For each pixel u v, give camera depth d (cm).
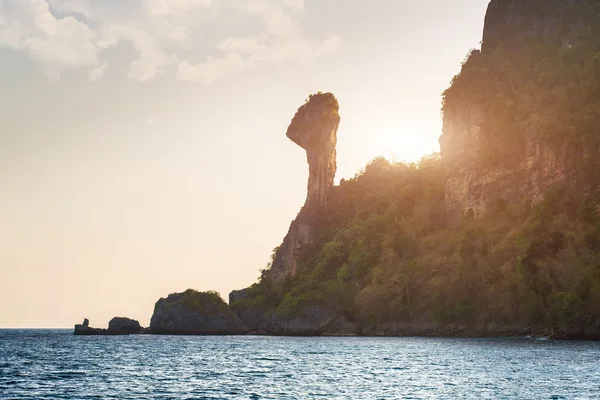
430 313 15350
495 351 8981
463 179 18662
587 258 12781
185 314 19875
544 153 15800
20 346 12875
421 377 5819
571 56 18162
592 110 15462
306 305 18562
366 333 17012
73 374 6462
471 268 14862
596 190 14175
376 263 19150
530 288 13125
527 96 17800
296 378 5938
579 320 11975
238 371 6712
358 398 4575
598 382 5212
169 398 4672
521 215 15362
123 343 14150
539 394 4597
